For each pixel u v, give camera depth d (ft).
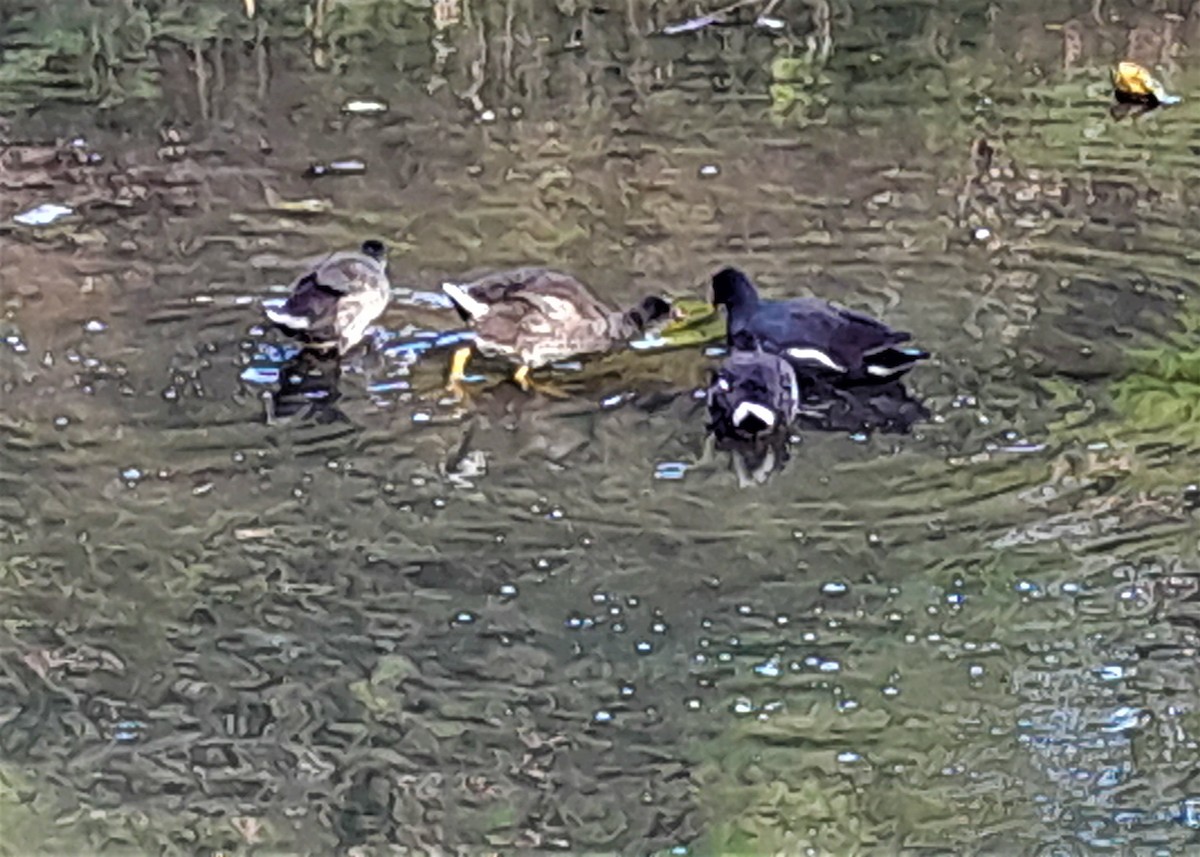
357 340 19.62
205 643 17.71
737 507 18.51
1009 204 21.34
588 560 18.17
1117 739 17.25
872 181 21.71
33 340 19.71
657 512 18.47
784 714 17.38
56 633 17.76
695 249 20.83
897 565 18.13
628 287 20.36
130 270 20.45
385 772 17.11
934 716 17.35
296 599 17.94
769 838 16.84
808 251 20.77
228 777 17.10
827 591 17.98
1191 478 18.63
